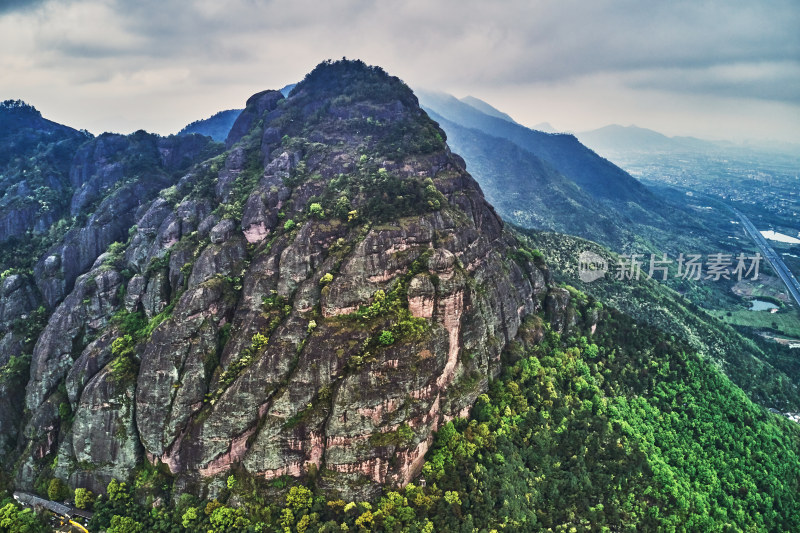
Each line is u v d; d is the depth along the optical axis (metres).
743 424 106.75
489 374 94.88
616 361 112.88
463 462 81.50
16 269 115.94
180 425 82.56
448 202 103.88
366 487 75.94
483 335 93.75
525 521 76.25
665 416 102.88
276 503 77.06
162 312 93.94
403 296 84.06
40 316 108.06
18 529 77.94
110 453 84.69
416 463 79.88
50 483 85.81
